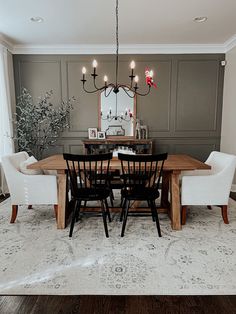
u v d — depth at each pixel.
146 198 2.42
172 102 4.69
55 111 4.59
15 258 2.08
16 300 1.62
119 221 2.91
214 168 3.07
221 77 4.62
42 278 1.82
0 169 4.05
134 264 1.99
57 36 4.03
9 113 4.26
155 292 1.68
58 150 4.79
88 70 4.61
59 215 2.69
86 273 1.88
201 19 3.40
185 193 2.71
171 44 4.46
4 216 3.06
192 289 1.71
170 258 2.08
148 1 2.88
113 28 3.70
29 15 3.24
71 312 1.52
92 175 2.90
